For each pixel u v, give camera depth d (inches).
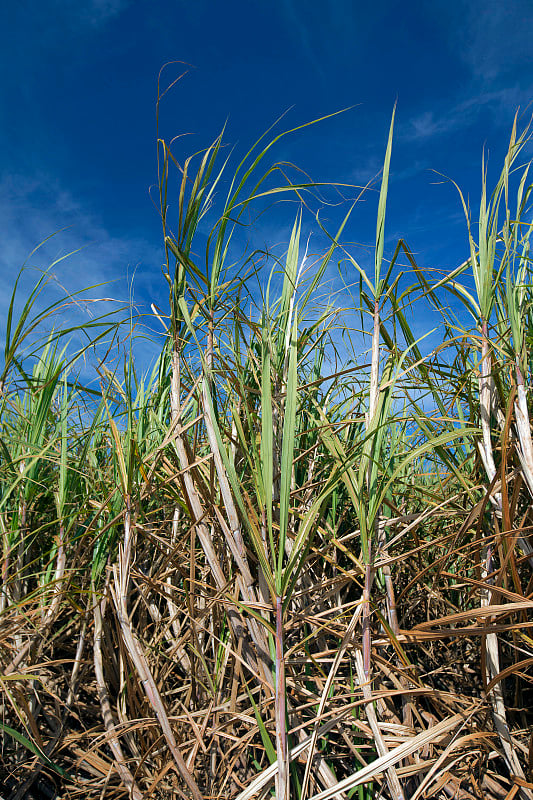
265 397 39.5
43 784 51.7
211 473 49.9
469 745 44.4
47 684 58.3
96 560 59.8
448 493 67.2
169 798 47.2
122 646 52.2
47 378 72.4
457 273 53.2
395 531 61.1
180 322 53.8
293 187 49.0
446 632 40.4
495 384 51.8
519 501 56.3
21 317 60.1
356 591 71.2
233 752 49.7
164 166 45.8
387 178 52.2
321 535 59.4
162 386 70.7
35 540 71.1
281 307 65.8
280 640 36.9
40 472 70.4
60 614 67.1
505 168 49.1
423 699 60.4
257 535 38.2
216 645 53.7
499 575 43.7
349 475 46.8
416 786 45.1
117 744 46.9
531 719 52.9
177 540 66.0
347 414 65.8
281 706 36.0
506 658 56.5
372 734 41.0
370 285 53.4
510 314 46.4
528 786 39.1
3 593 58.3
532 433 47.8
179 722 51.4
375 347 52.1
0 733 53.0
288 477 36.2
